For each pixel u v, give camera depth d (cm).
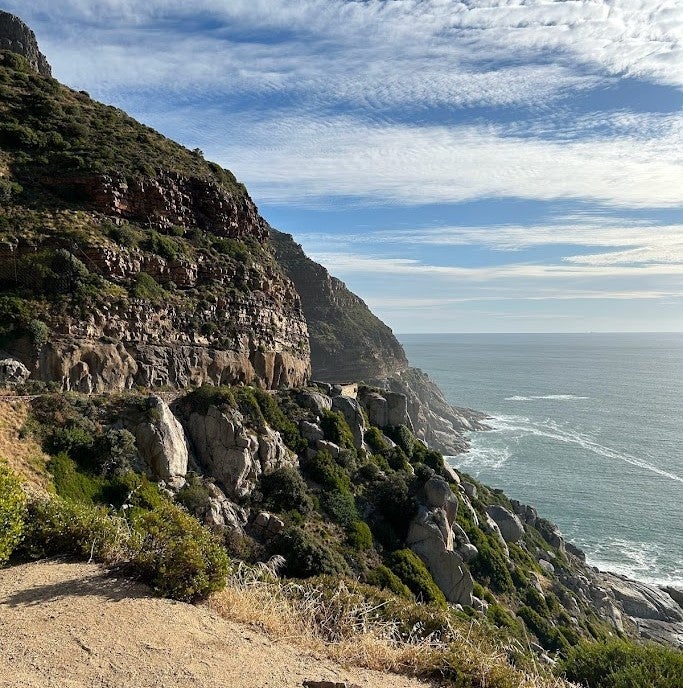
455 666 1202
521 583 4328
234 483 3319
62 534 1481
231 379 4266
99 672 911
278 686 973
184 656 1012
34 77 5400
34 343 3102
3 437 2650
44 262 3400
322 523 3428
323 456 3919
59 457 2739
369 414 5225
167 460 3053
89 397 3189
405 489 3994
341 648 1220
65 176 4078
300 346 5491
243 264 4869
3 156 4047
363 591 1691
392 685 1119
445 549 3703
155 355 3722
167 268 4178
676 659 1426
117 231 3953
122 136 5044
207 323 4203
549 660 2678
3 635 991
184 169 5034
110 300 3569
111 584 1271
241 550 2852
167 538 1348
